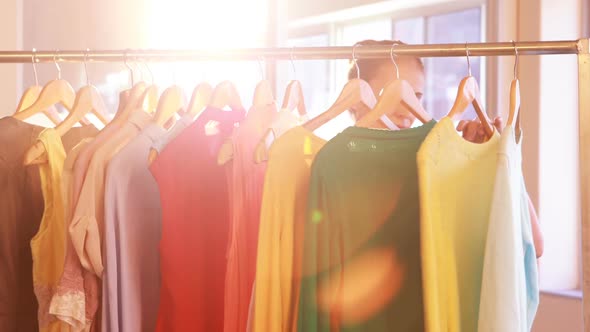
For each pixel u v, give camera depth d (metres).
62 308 1.43
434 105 3.45
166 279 1.47
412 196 1.33
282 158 1.35
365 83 1.45
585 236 1.32
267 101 1.52
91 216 1.43
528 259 1.38
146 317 1.54
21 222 1.62
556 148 2.73
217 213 1.54
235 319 1.42
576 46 1.32
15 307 1.60
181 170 1.47
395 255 1.34
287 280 1.34
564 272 2.79
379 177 1.34
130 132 1.52
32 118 2.53
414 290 1.33
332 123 3.59
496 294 1.21
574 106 2.77
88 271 1.46
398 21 3.55
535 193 2.71
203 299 1.50
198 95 1.57
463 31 3.28
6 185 1.58
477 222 1.31
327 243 1.31
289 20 3.89
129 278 1.48
